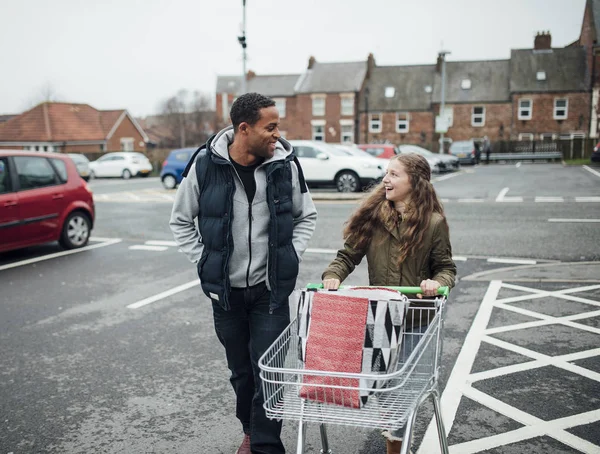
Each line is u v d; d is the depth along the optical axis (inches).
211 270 120.2
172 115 2891.2
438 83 1945.1
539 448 134.0
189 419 154.3
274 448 124.6
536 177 925.2
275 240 120.0
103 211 644.1
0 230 348.2
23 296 283.9
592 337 205.6
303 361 102.4
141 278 318.7
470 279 293.1
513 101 1846.7
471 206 562.9
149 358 198.4
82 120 2047.2
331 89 1995.6
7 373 186.9
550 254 342.6
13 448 140.3
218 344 211.3
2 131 1926.7
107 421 153.6
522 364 182.9
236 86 2427.4
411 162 118.7
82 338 220.1
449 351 195.6
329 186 757.3
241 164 119.9
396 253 119.6
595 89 1779.0
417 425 146.5
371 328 99.3
